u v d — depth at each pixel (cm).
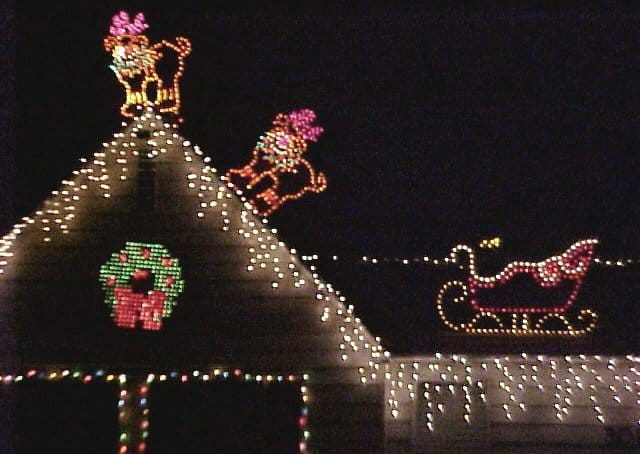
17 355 1023
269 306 1008
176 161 1034
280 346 1002
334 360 995
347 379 991
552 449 975
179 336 1016
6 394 1027
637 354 970
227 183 1027
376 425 980
